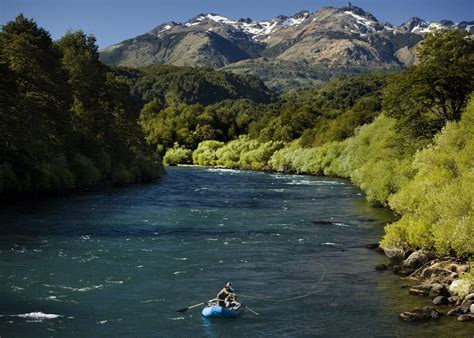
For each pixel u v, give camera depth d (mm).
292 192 89812
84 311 28125
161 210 65688
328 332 25391
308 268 37344
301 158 140000
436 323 26156
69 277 34281
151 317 27484
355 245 45031
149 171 112812
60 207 66125
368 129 98375
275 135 182500
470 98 59000
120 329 25734
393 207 49750
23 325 25891
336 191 91500
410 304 29234
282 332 25562
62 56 111438
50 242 44844
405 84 64938
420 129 65625
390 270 36562
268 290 32250
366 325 26203
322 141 146375
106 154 96250
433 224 36812
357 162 91688
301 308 28938
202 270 36656
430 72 63219
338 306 29125
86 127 95625
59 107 85938
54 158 79750
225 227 53938
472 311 26891
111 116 107750
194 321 27031
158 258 40000
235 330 25828
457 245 33250
